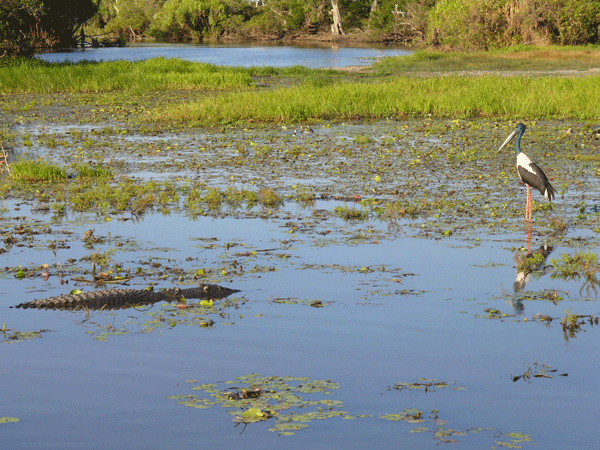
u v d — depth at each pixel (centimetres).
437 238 1021
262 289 796
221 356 600
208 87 3566
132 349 615
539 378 554
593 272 860
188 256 934
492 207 1210
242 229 1084
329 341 634
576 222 1111
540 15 5772
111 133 2194
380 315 705
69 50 7075
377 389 536
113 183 1456
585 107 2484
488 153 1764
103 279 836
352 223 1114
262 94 2808
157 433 462
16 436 456
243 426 472
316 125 2372
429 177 1486
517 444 450
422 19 7762
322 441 453
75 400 511
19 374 559
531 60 4762
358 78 4041
